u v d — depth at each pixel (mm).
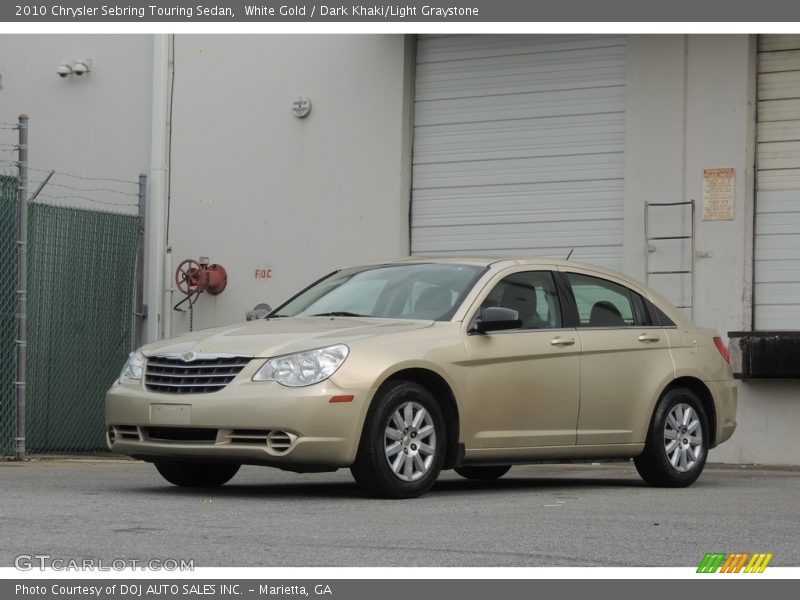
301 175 18438
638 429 11102
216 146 19047
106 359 17375
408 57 17875
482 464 10102
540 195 17125
